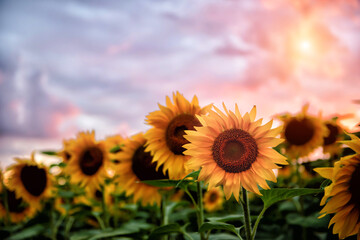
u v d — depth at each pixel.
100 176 1.53
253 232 0.88
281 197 0.87
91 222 1.82
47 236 1.69
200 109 1.12
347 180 0.75
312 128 1.52
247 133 0.87
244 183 0.84
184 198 1.74
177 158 1.11
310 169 1.41
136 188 1.33
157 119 1.13
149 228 1.41
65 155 1.82
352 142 0.73
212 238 1.12
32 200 1.69
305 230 1.37
